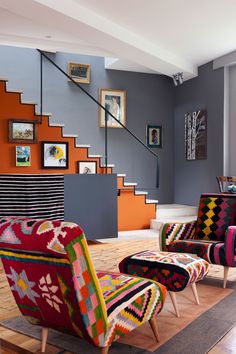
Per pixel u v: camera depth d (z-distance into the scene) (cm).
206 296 361
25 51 773
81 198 610
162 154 904
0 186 558
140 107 880
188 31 620
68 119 809
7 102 584
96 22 545
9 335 279
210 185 807
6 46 758
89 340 217
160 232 421
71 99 812
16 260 229
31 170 610
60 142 638
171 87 910
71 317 217
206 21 580
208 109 809
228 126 773
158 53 692
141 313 242
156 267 318
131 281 258
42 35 636
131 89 872
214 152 794
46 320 239
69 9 499
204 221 437
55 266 210
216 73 782
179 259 327
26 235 214
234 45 695
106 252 554
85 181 613
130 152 868
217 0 511
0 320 306
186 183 880
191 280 310
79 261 204
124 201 731
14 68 765
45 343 252
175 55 746
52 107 795
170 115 910
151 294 251
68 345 261
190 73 814
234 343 261
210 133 805
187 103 873
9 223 227
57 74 800
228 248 375
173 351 250
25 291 237
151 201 761
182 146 892
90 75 831
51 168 630
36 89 782
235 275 433
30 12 486
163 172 906
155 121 896
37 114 612
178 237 425
